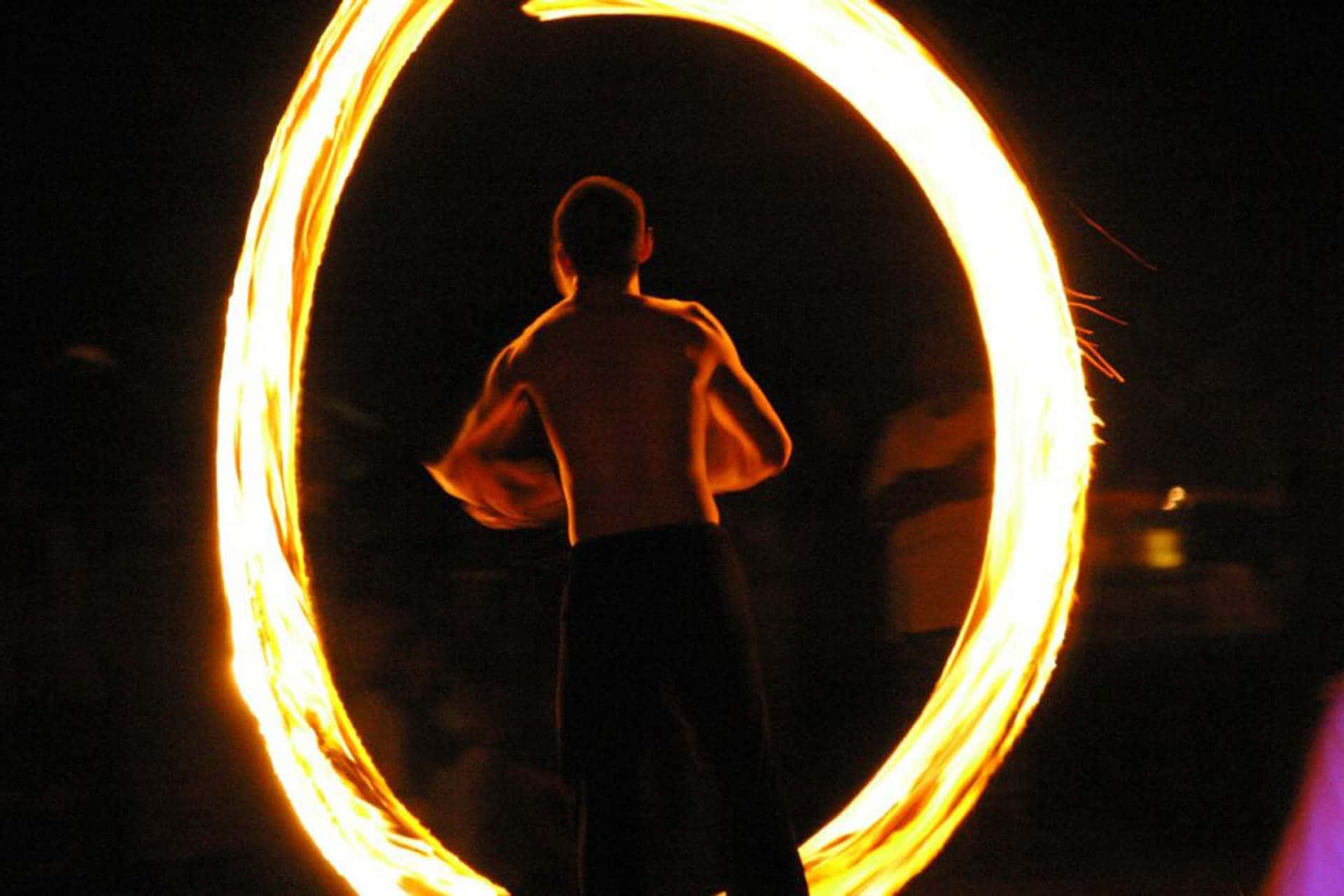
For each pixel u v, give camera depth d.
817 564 17.86
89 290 19.97
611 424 9.69
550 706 16.41
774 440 10.08
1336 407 20.88
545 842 14.34
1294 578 18.88
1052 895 13.12
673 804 13.67
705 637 9.52
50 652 14.07
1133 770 16.59
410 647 15.98
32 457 14.01
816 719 17.56
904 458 14.51
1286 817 8.68
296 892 13.72
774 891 9.49
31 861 13.85
